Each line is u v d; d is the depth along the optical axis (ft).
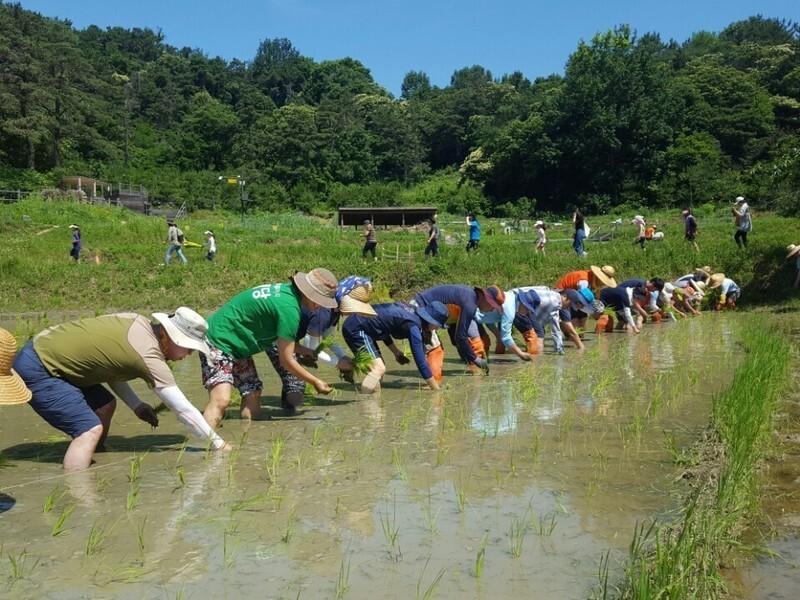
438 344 27.63
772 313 51.85
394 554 10.91
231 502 13.30
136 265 72.02
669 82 236.02
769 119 240.73
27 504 13.29
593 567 10.44
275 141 296.71
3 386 14.07
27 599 9.50
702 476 14.53
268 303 19.75
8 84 227.40
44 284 63.82
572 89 237.25
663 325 46.16
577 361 31.60
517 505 13.02
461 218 219.00
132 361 16.47
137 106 360.69
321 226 171.63
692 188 208.95
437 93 489.26
